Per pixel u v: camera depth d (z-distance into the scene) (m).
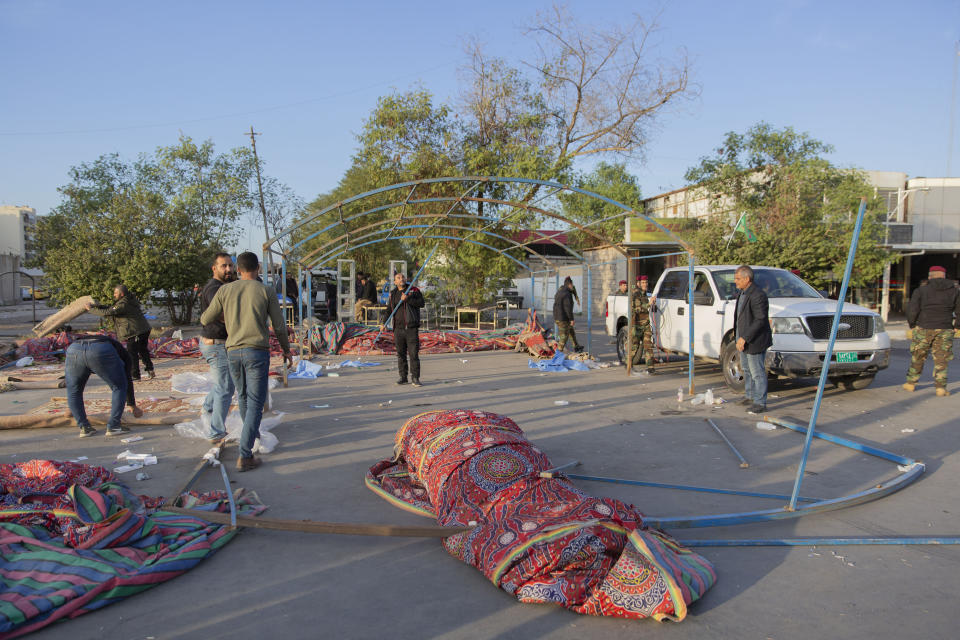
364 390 9.54
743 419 7.42
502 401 8.59
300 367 11.34
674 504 4.58
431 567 3.57
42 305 44.03
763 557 3.69
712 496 4.77
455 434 4.61
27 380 10.23
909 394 8.98
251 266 5.55
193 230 22.69
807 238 18.05
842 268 18.53
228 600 3.18
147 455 5.73
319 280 28.78
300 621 2.98
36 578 3.16
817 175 18.64
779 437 6.58
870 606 3.11
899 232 22.95
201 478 5.20
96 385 10.24
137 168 24.08
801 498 4.68
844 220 18.72
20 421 6.75
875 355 8.59
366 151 20.42
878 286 25.45
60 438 6.46
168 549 3.62
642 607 2.97
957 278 27.53
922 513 4.43
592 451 6.04
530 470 4.12
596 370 11.79
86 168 25.58
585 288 31.17
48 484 4.27
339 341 14.88
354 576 3.46
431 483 4.32
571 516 3.43
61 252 19.92
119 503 4.14
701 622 2.96
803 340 8.37
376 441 6.40
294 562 3.63
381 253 35.75
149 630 2.89
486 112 20.28
